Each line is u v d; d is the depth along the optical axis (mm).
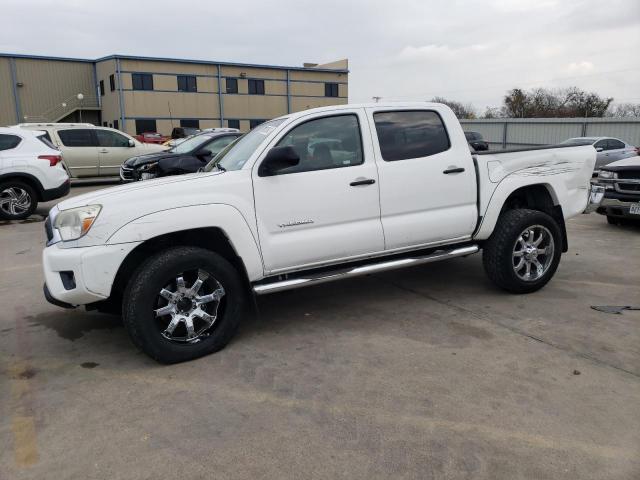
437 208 4750
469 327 4441
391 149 4566
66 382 3641
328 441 2879
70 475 2646
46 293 3949
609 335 4223
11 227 9727
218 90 48906
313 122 4324
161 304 3861
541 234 5234
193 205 3832
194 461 2732
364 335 4328
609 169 8578
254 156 4105
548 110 64312
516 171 5109
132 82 44750
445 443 2838
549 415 3082
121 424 3092
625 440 2840
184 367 3828
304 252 4234
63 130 15609
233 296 4039
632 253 7082
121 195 3752
